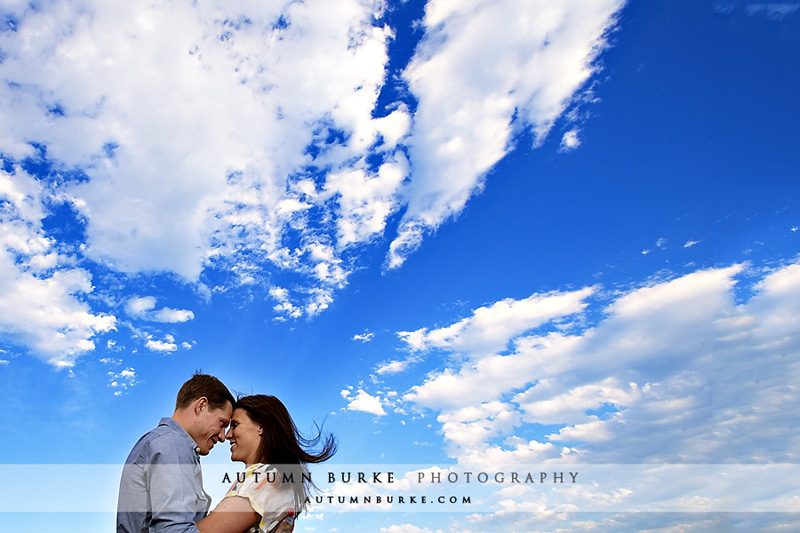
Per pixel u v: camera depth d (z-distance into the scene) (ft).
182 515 5.81
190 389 6.74
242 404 6.82
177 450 6.17
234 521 5.96
